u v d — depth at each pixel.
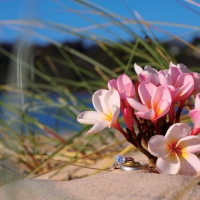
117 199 0.68
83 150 1.22
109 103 0.77
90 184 0.74
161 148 0.73
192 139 0.73
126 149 1.09
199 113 0.74
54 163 1.19
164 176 0.72
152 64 1.28
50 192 0.74
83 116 0.79
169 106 0.74
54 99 1.55
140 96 0.75
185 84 0.77
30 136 1.23
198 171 0.72
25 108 1.21
